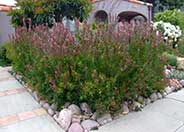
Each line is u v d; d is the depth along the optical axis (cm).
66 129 429
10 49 815
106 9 1355
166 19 1296
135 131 427
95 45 489
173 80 700
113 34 515
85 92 463
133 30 563
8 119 469
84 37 500
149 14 1541
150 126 446
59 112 481
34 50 598
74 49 480
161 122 461
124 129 433
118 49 490
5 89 662
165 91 624
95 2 1338
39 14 912
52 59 491
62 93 487
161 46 605
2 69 939
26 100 573
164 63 616
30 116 483
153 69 579
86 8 988
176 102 564
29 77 642
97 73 468
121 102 507
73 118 448
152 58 569
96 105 463
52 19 943
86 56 475
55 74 485
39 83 549
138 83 518
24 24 823
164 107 534
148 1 2275
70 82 476
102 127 440
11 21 974
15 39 752
